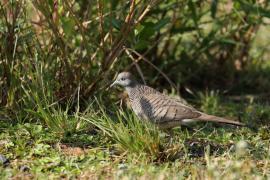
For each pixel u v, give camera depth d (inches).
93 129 473.1
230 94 617.3
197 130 479.8
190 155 438.9
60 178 394.0
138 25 490.3
